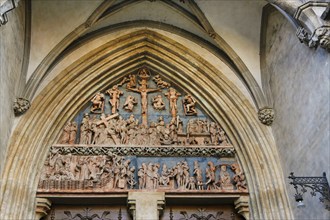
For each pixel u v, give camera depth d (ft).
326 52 28.63
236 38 41.34
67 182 35.45
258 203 34.86
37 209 34.06
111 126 39.42
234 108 39.93
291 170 33.83
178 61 42.80
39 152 36.22
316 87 30.12
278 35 37.60
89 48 41.75
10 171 33.60
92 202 35.70
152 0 41.29
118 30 42.98
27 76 38.32
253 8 39.73
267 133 37.91
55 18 40.04
